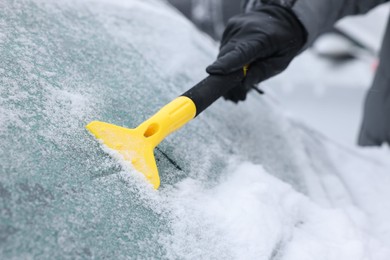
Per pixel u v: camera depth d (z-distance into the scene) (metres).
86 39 1.19
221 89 1.07
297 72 3.50
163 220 0.85
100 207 0.79
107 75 1.13
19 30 1.03
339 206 1.32
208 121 1.29
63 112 0.91
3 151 0.76
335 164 1.67
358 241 1.05
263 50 1.22
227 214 0.94
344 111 3.11
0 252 0.64
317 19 1.36
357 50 3.68
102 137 0.91
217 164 1.12
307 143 1.69
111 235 0.76
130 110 1.07
